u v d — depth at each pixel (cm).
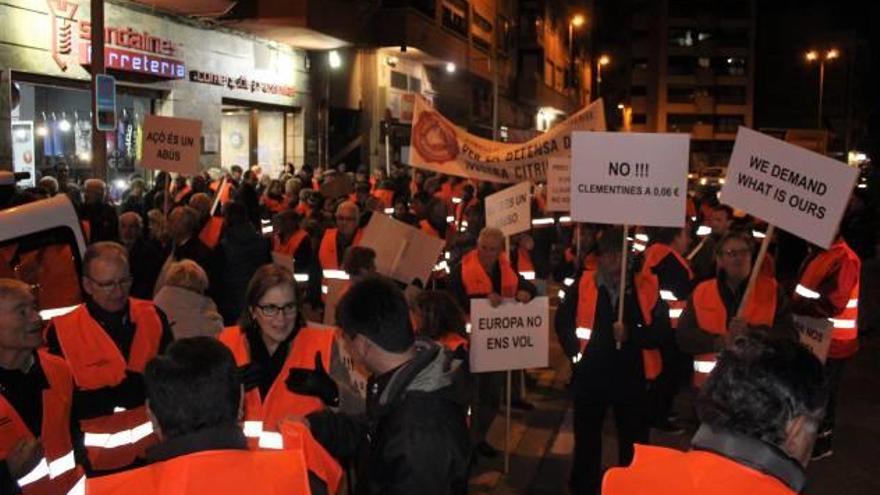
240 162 2677
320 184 1755
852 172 528
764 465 222
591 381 603
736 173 562
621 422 609
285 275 416
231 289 878
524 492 678
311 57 2828
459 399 317
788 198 546
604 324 604
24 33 1569
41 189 933
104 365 410
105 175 1208
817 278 731
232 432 245
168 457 239
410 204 1623
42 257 463
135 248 853
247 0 2245
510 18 5259
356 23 2706
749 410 223
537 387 1018
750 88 10694
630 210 590
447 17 3666
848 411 916
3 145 1528
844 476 719
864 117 7969
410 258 755
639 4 10888
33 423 362
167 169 908
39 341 359
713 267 978
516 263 1002
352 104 3077
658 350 620
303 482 239
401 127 3444
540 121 6600
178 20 2052
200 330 543
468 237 923
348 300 325
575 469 616
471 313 661
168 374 241
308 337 421
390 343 317
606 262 609
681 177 582
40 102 1694
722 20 10662
